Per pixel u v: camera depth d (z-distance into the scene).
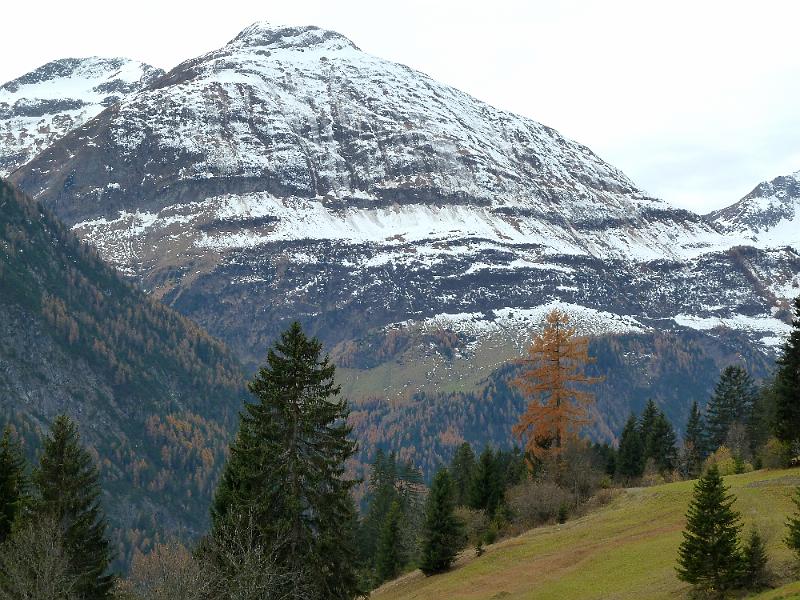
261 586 42.09
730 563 45.06
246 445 50.00
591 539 68.00
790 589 40.75
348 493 51.22
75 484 54.41
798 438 75.94
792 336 77.06
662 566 55.88
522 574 64.38
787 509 58.38
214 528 51.03
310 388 50.44
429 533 76.31
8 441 60.09
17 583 43.28
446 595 64.56
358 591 51.94
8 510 57.41
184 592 40.97
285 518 48.62
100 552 54.75
